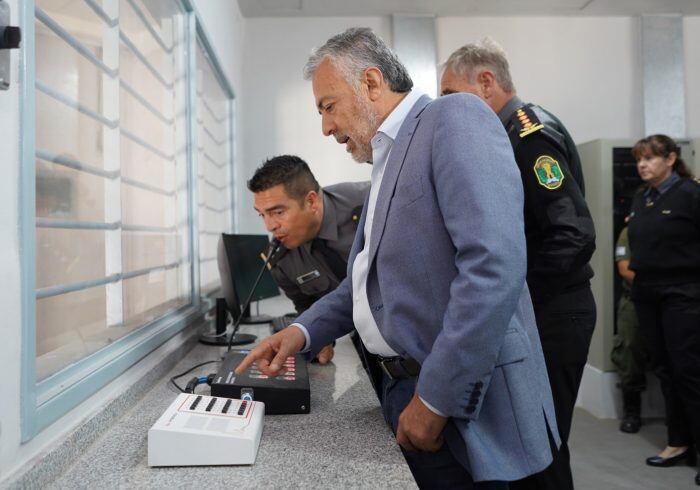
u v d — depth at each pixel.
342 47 0.96
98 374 0.95
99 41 1.22
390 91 0.99
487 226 0.78
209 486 0.73
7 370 0.69
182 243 1.96
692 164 3.32
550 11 3.65
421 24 3.61
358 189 1.67
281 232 1.51
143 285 1.53
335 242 1.61
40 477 0.72
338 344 1.85
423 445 0.85
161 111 1.83
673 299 2.54
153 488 0.73
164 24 1.87
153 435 0.80
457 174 0.82
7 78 0.68
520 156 1.53
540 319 1.54
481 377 0.80
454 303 0.79
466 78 1.67
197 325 1.94
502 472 0.83
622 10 3.65
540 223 1.50
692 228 2.50
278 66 3.66
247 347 1.77
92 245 1.17
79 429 0.85
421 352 0.89
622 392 3.16
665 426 3.12
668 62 3.72
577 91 3.74
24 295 0.73
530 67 3.73
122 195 1.39
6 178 0.70
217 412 0.90
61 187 1.01
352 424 1.00
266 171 1.49
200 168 2.40
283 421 1.02
